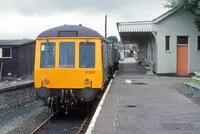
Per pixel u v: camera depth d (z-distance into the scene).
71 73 15.27
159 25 33.06
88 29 15.55
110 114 12.49
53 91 15.45
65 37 15.40
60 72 15.30
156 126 10.47
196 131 9.77
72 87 15.27
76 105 16.11
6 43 38.97
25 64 40.75
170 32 33.03
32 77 39.81
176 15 32.94
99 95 16.70
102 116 12.12
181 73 33.25
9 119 16.25
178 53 33.31
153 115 12.23
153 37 34.56
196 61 33.12
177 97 16.86
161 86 22.36
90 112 16.22
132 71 40.00
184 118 11.65
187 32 33.00
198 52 33.06
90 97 14.98
